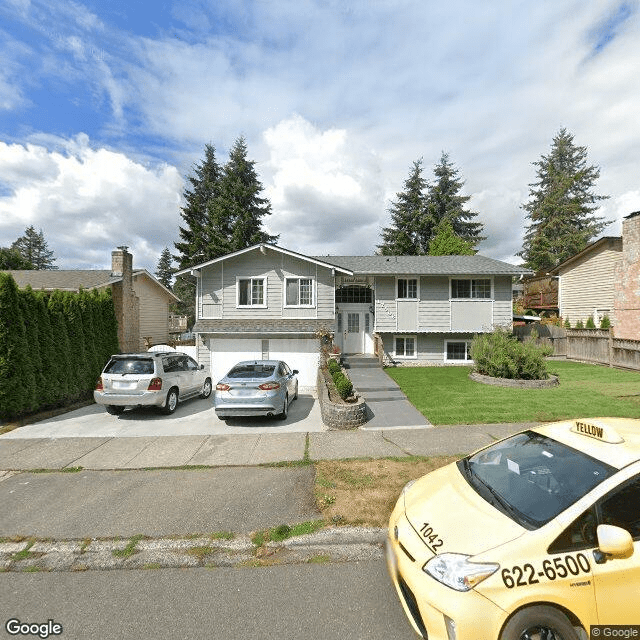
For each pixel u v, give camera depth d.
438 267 17.61
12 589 3.34
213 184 40.72
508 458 3.49
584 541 2.48
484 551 2.51
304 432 7.77
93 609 3.07
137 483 5.40
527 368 12.10
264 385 8.38
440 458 6.07
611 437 3.01
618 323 18.94
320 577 3.44
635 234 18.03
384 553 3.80
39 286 18.52
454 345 17.83
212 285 16.39
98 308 12.40
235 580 3.41
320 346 15.37
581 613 2.36
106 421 8.99
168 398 9.66
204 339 15.43
